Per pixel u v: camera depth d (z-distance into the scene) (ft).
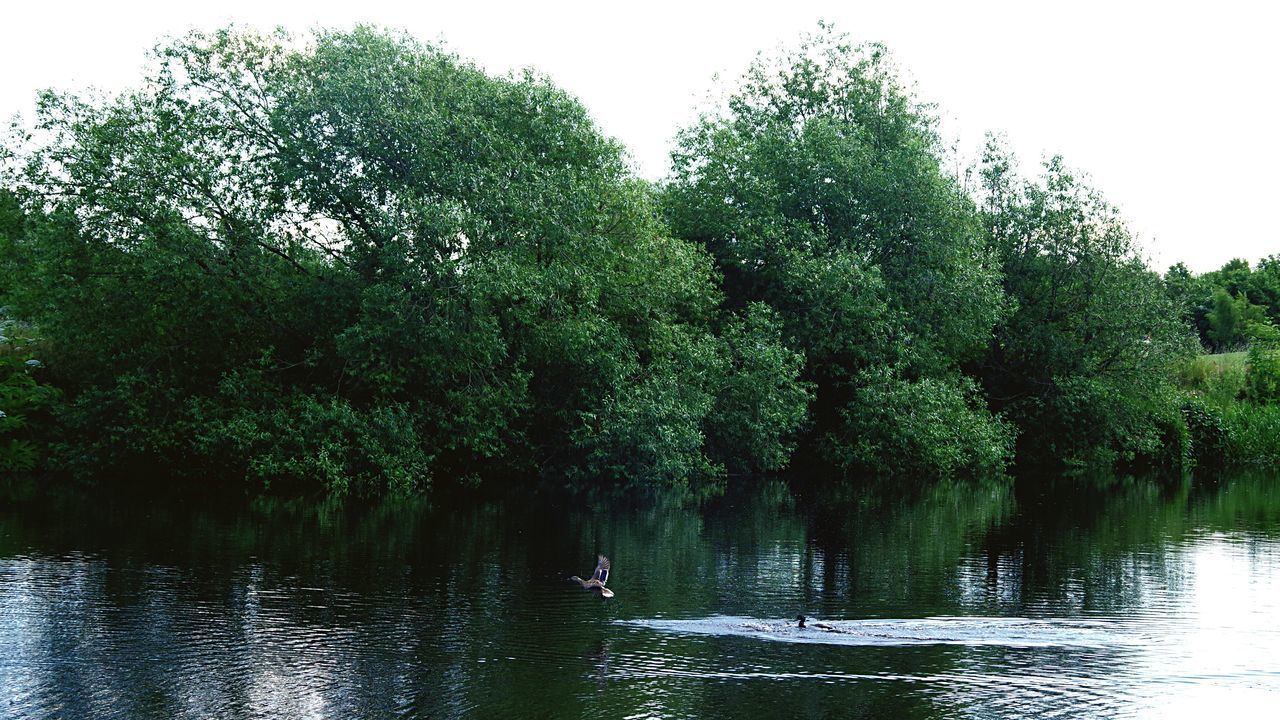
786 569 66.18
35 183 108.17
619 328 121.60
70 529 76.69
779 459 128.47
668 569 65.82
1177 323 157.38
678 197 148.56
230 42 110.63
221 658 45.11
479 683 42.09
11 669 43.39
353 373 105.60
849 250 140.36
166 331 113.70
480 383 111.34
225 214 110.22
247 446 101.14
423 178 108.06
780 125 151.23
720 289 144.56
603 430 115.03
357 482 103.40
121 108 108.47
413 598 56.34
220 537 74.49
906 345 139.54
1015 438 151.64
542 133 114.21
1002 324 157.99
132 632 48.91
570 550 72.08
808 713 38.88
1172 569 67.31
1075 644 48.32
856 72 152.76
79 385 120.26
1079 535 82.69
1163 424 164.45
